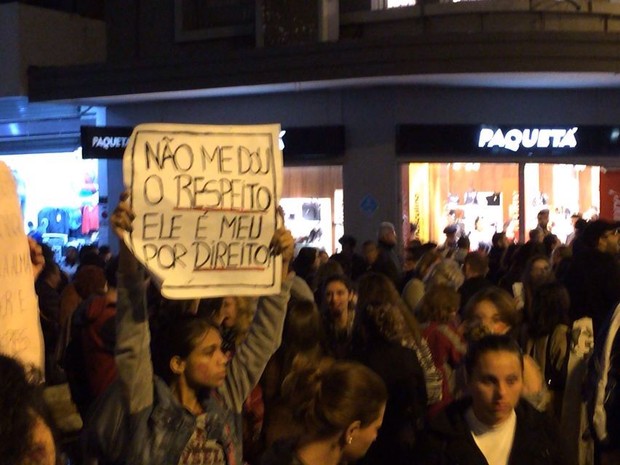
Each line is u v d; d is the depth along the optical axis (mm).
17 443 1700
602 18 17844
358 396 3404
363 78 16453
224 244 3936
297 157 18328
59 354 7570
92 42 21109
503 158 18266
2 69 19719
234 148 3986
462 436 4121
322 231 18594
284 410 4051
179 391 3805
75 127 21891
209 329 3812
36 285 9195
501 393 4020
